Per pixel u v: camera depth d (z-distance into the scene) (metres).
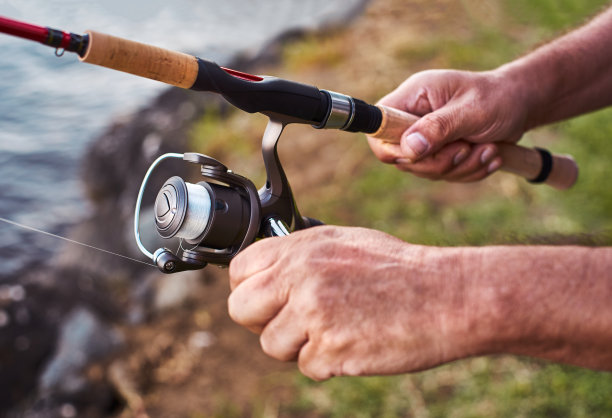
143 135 4.79
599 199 3.29
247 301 0.98
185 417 2.63
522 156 1.80
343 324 0.93
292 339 0.97
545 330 0.88
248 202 1.17
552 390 2.30
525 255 0.91
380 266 0.93
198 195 1.12
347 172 3.85
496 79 1.66
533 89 1.68
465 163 1.71
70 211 4.36
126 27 5.62
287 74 5.56
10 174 4.61
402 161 1.73
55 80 5.43
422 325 0.91
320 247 0.96
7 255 3.95
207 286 3.36
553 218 3.21
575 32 1.78
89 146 4.78
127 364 2.99
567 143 3.70
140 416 2.71
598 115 3.83
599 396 2.24
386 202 3.48
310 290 0.94
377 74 5.01
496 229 3.14
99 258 3.81
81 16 4.76
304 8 7.42
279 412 2.50
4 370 3.24
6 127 4.90
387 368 0.94
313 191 3.75
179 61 1.05
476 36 5.29
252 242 1.17
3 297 3.62
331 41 6.04
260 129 4.67
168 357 2.98
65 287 3.66
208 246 1.17
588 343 0.87
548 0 5.61
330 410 2.45
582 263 0.89
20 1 3.80
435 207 3.38
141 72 1.04
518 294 0.88
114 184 4.60
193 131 4.77
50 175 4.54
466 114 1.58
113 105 5.19
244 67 6.07
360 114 1.35
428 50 5.20
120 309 3.39
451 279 0.91
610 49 1.74
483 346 0.91
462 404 2.33
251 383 2.70
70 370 3.03
